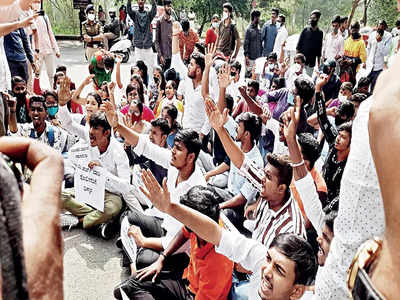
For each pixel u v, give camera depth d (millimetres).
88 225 3709
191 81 4844
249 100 4332
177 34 5656
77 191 3613
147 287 2666
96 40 9914
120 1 18188
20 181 603
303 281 1805
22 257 480
